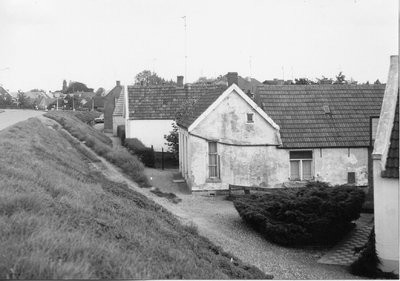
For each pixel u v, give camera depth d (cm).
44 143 2495
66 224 997
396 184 1509
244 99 2781
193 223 1861
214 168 2823
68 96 14738
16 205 1039
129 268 834
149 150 3922
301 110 2991
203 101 3209
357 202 1917
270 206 1936
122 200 1655
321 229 1834
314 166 2806
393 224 1515
